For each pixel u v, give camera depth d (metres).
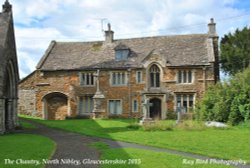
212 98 32.38
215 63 41.38
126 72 41.25
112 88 41.59
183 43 42.72
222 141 19.88
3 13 27.84
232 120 29.81
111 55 43.59
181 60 40.28
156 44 43.59
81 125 30.86
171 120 36.59
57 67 43.41
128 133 24.19
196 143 19.22
